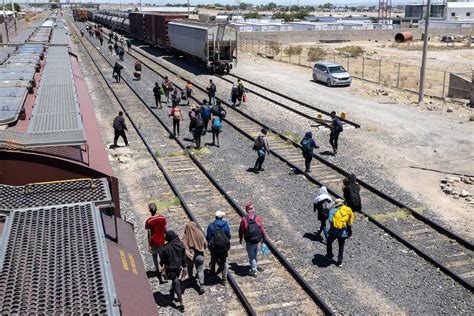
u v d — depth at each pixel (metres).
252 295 9.77
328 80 34.72
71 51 23.11
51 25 46.31
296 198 14.77
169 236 9.02
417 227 12.86
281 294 9.84
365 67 45.22
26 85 11.11
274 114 25.73
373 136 21.67
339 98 30.30
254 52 56.22
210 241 9.83
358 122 24.06
